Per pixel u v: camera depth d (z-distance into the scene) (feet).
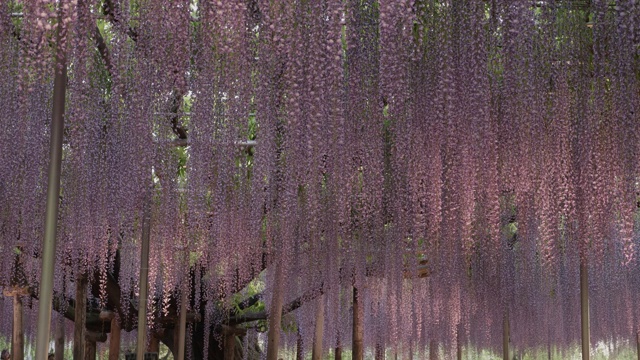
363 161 19.25
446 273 31.78
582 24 19.42
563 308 43.62
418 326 41.01
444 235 24.06
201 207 22.18
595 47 18.76
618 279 41.70
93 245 27.35
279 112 16.99
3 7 16.44
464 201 19.84
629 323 42.86
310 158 16.06
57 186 14.61
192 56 16.69
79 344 32.68
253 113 20.17
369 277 37.91
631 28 17.38
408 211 23.08
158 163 21.63
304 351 41.75
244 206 25.23
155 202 25.93
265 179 21.98
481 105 17.70
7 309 42.29
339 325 39.27
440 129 18.52
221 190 23.68
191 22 16.69
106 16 16.84
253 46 15.66
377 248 30.04
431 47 17.76
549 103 19.99
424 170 19.31
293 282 34.94
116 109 20.97
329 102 14.64
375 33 17.54
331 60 13.98
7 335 42.60
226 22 13.83
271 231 28.94
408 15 14.10
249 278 33.86
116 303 35.06
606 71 19.27
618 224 21.26
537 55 18.99
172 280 27.55
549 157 19.86
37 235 25.35
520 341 45.93
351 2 15.25
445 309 35.45
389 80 15.12
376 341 43.62
